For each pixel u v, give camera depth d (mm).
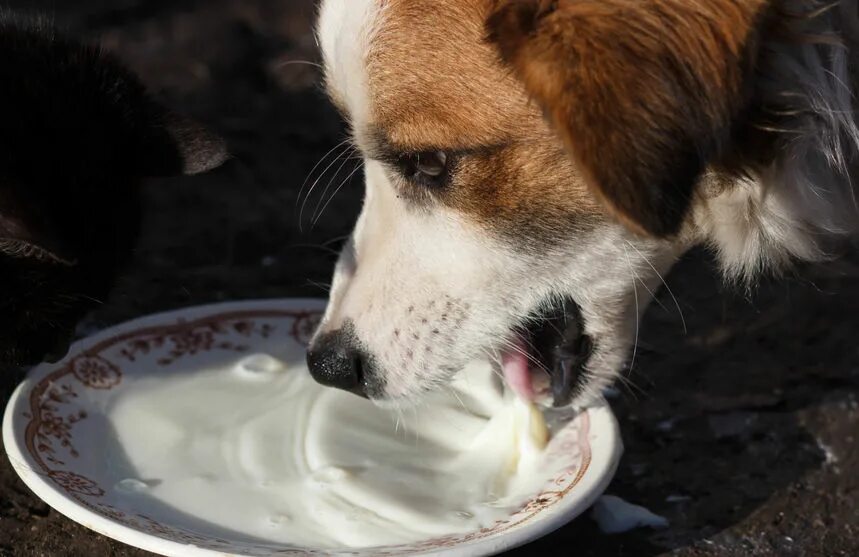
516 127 3127
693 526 3766
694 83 2918
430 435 3729
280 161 6328
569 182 3217
